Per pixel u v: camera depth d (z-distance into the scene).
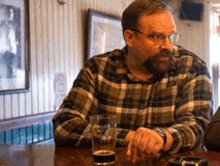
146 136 1.20
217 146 1.33
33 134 3.26
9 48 2.94
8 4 2.92
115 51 1.83
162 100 1.71
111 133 1.13
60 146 1.52
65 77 3.74
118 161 1.16
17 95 3.08
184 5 5.77
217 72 6.00
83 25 4.02
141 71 1.71
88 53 4.01
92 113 1.77
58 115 1.70
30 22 3.23
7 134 2.95
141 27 1.61
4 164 1.21
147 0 1.63
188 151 1.34
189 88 1.65
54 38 3.57
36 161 1.23
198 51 5.90
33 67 3.28
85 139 1.45
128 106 1.74
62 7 3.67
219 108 1.44
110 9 4.54
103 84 1.77
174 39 1.59
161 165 1.10
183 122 1.50
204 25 5.84
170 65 1.66
